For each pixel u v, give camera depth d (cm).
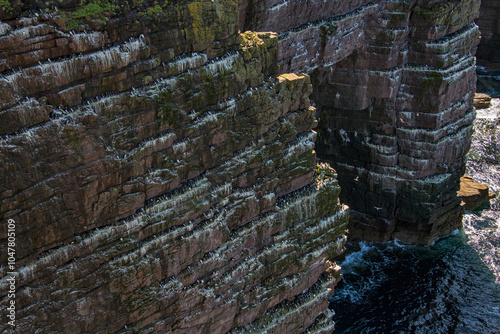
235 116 1814
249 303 2019
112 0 1405
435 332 3106
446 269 3678
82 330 1516
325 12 2878
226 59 1736
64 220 1405
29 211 1326
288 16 2603
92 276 1493
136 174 1551
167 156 1628
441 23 3369
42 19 1286
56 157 1349
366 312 3278
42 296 1401
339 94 3612
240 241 1912
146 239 1616
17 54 1255
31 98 1287
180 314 1767
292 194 2142
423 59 3481
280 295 2142
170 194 1666
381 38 3341
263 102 1902
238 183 1903
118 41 1438
